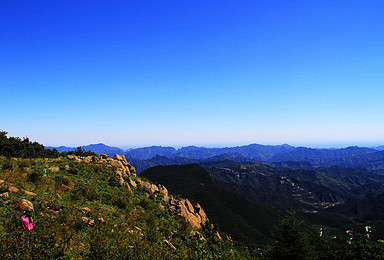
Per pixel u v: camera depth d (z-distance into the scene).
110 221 16.23
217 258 19.50
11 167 19.80
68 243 11.66
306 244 27.88
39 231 11.24
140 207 22.77
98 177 25.42
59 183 19.50
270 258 29.03
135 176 34.56
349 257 32.16
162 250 15.59
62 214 14.30
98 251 11.66
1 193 14.16
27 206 13.40
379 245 30.67
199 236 23.41
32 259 9.34
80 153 35.53
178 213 26.30
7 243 9.56
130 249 13.21
